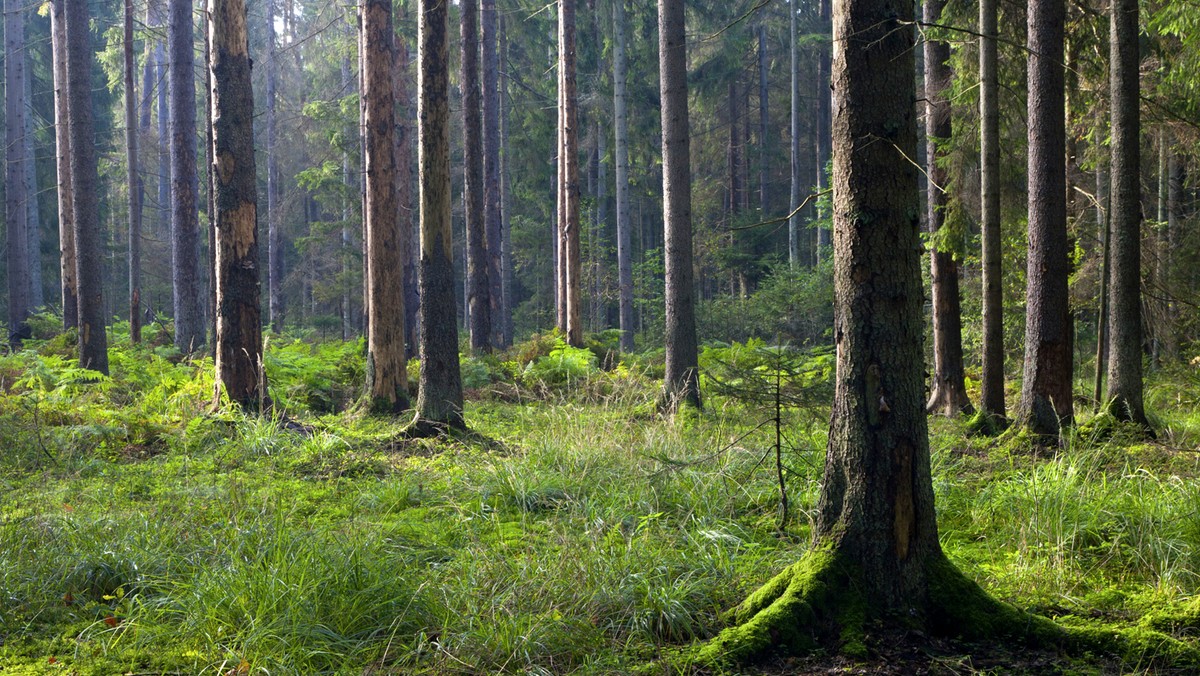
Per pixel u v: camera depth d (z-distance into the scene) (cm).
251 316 1121
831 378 589
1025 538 565
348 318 3622
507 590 472
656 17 3094
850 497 444
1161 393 1308
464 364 1675
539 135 2773
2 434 943
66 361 1622
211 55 1106
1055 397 947
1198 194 1738
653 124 3039
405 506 736
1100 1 1164
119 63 2528
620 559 518
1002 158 1162
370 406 1278
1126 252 959
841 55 436
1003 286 1411
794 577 448
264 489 780
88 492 760
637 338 2739
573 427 925
